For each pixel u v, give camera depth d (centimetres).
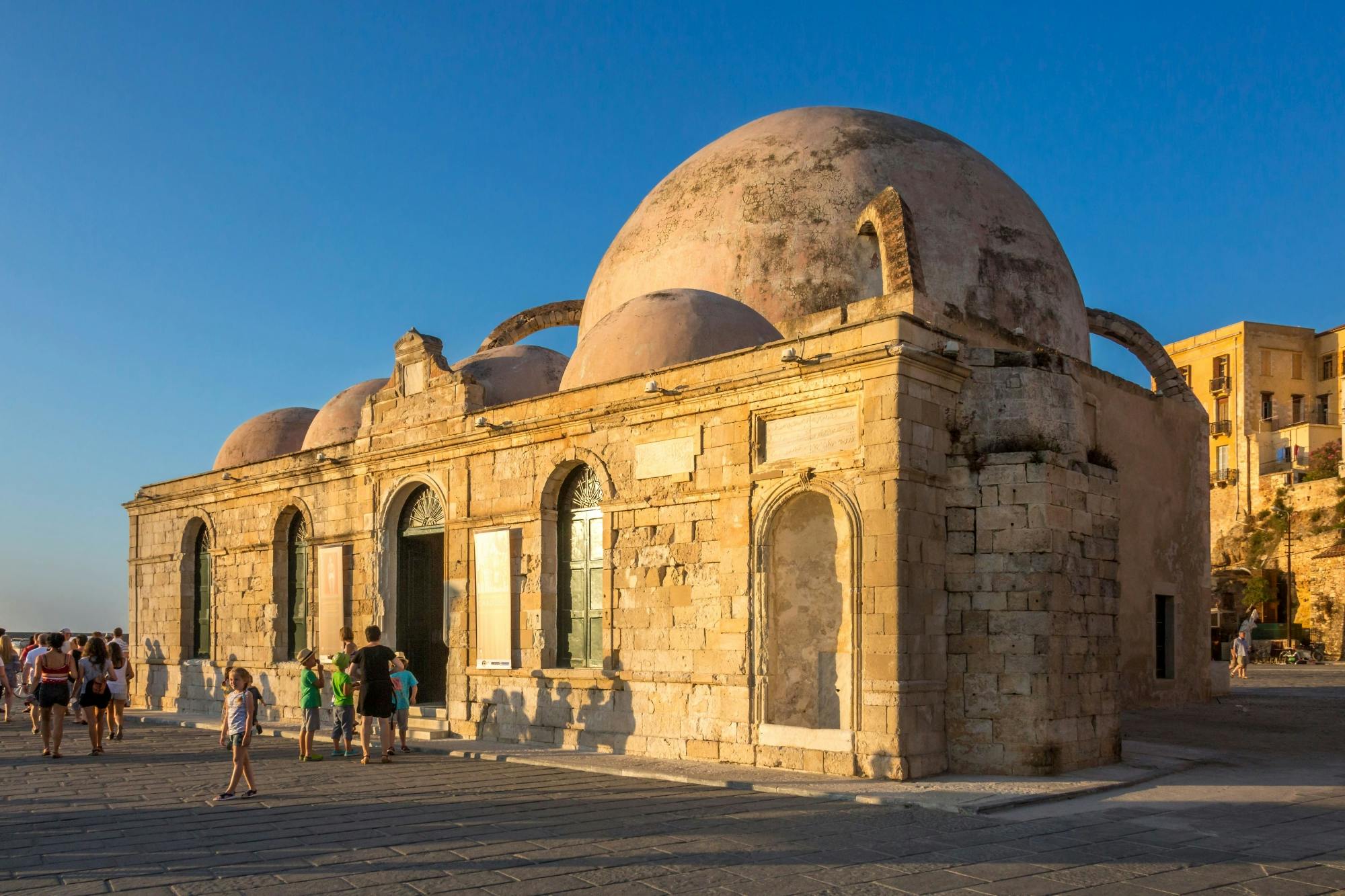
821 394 1783
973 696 1711
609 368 2144
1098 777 1652
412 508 2639
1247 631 5541
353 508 2738
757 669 1812
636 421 2059
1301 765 1819
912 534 1681
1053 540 1717
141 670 3575
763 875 1016
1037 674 1677
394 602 2630
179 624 3397
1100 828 1270
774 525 1836
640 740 1977
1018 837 1216
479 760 2000
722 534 1886
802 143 2561
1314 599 5678
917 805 1415
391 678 1981
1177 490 2756
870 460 1695
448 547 2447
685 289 2283
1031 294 2486
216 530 3269
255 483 3080
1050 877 1017
